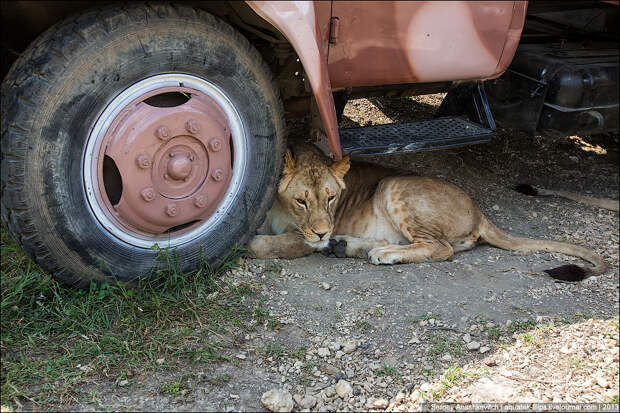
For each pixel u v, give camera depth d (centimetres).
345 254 468
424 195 476
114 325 336
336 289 402
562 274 433
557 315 382
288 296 387
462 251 494
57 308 336
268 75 387
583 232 528
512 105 563
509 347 347
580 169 686
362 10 377
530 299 402
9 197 312
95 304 344
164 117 337
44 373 296
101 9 326
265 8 335
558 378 321
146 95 340
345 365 327
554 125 530
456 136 439
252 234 413
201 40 348
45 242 325
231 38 360
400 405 299
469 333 358
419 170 612
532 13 646
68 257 334
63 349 318
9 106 310
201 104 357
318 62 351
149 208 346
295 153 461
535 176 656
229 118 376
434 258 466
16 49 436
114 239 347
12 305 337
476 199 579
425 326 363
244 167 391
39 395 284
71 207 327
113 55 321
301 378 315
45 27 409
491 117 464
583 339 355
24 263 379
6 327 325
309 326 358
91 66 316
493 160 672
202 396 294
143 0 343
